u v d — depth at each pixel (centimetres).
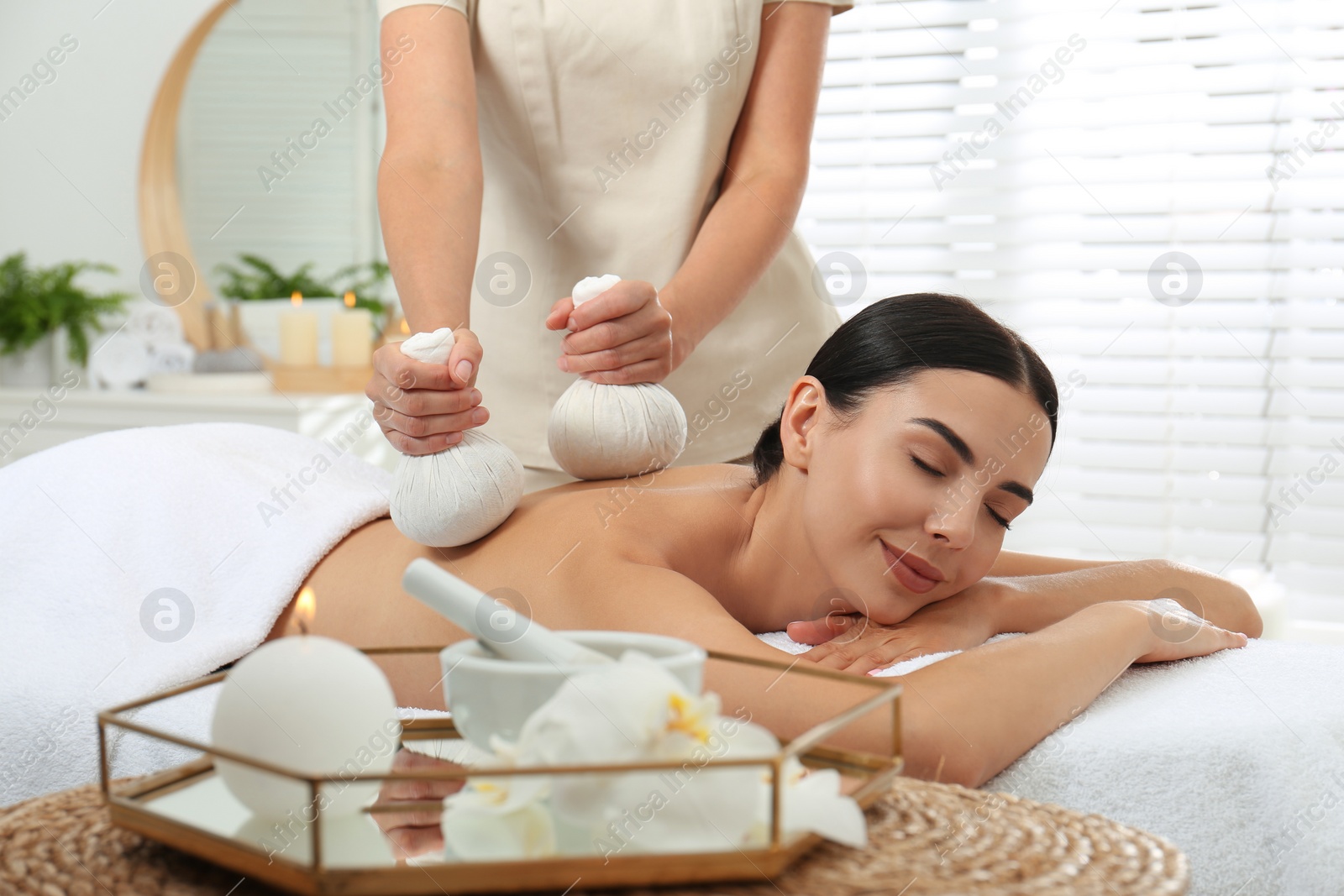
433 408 84
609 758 45
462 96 111
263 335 262
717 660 68
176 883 44
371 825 49
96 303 262
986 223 231
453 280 100
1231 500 222
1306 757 76
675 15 122
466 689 51
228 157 264
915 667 85
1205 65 220
